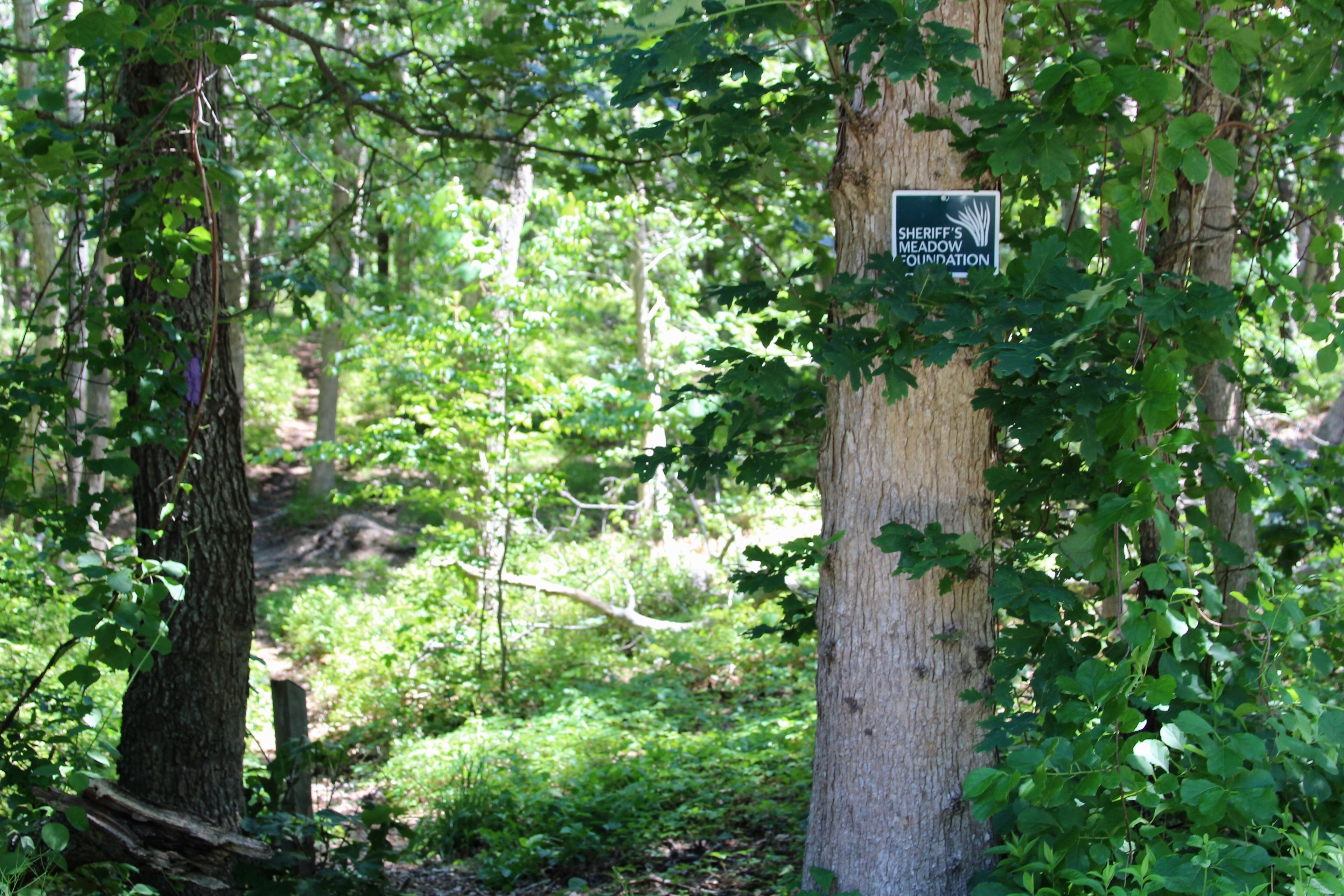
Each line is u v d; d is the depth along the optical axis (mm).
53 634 7875
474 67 5516
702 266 17203
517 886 5539
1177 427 2979
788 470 9414
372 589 14891
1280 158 4496
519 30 5680
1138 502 2434
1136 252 2430
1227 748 2199
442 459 10719
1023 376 2184
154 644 3158
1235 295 2342
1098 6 2857
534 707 9578
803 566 3285
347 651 11352
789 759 6570
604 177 5691
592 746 7414
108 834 3586
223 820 4398
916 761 2990
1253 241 3965
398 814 4461
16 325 4664
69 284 4059
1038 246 2473
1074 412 2609
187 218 3867
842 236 3129
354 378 24109
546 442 11547
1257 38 2521
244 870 3861
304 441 23328
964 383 2980
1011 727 2684
